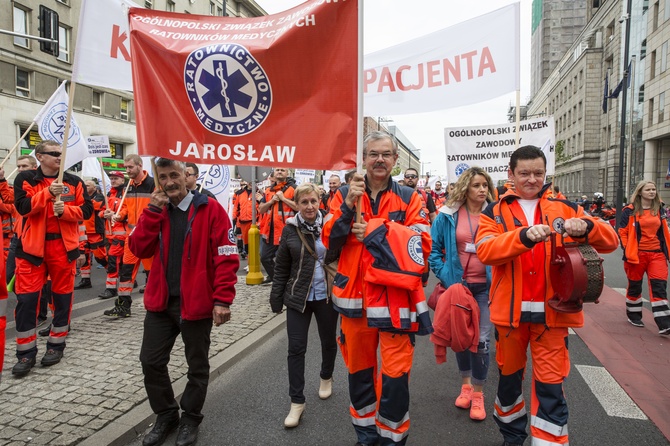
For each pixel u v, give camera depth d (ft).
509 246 8.71
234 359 16.19
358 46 9.91
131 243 10.60
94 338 17.83
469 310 11.35
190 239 10.58
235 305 23.57
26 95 83.87
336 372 15.48
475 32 19.13
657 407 12.84
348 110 10.05
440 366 16.25
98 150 26.99
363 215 10.05
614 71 158.10
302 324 12.33
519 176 9.62
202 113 10.42
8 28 79.20
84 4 14.20
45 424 11.03
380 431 9.53
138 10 10.84
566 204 9.50
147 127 10.52
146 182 23.58
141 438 11.11
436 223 13.60
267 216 23.89
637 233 20.53
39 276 14.62
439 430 11.59
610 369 15.78
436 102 19.93
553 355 9.08
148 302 10.67
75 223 15.60
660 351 17.72
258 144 10.33
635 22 136.87
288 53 10.13
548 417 8.95
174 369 14.78
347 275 9.94
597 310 24.39
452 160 22.86
